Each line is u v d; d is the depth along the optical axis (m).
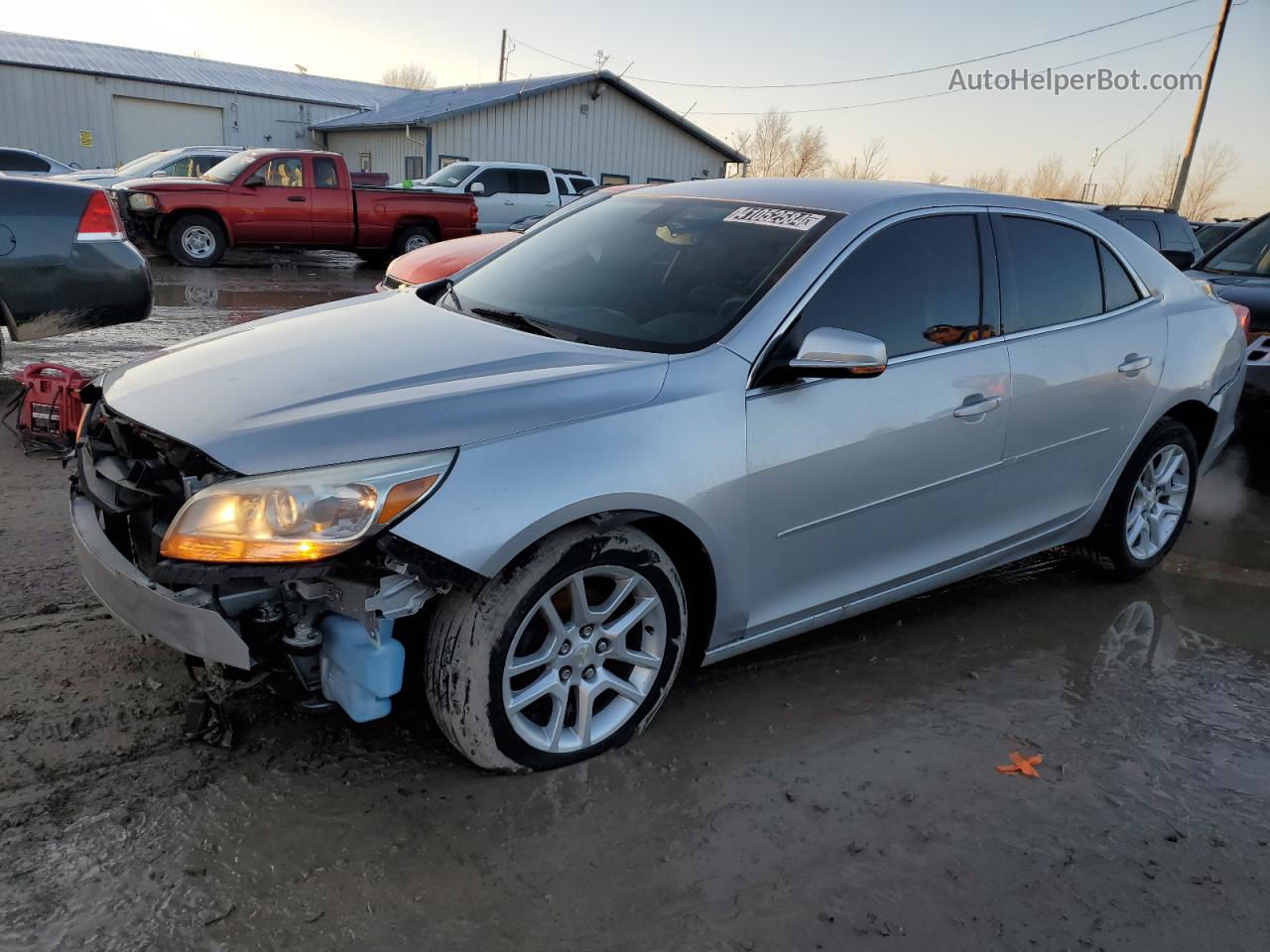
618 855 2.45
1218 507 5.83
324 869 2.31
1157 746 3.17
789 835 2.58
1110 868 2.56
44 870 2.24
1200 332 4.39
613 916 2.25
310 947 2.09
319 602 2.46
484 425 2.47
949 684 3.46
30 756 2.63
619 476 2.56
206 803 2.50
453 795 2.61
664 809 2.63
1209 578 4.67
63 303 5.68
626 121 31.62
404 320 3.31
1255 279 6.97
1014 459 3.65
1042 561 4.74
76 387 4.98
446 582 2.35
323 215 15.68
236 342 3.14
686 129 32.53
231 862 2.31
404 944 2.12
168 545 2.32
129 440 2.76
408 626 2.61
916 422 3.24
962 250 3.52
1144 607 4.28
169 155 18.50
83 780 2.55
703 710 3.15
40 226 5.55
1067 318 3.86
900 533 3.37
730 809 2.66
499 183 19.38
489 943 2.14
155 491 2.57
